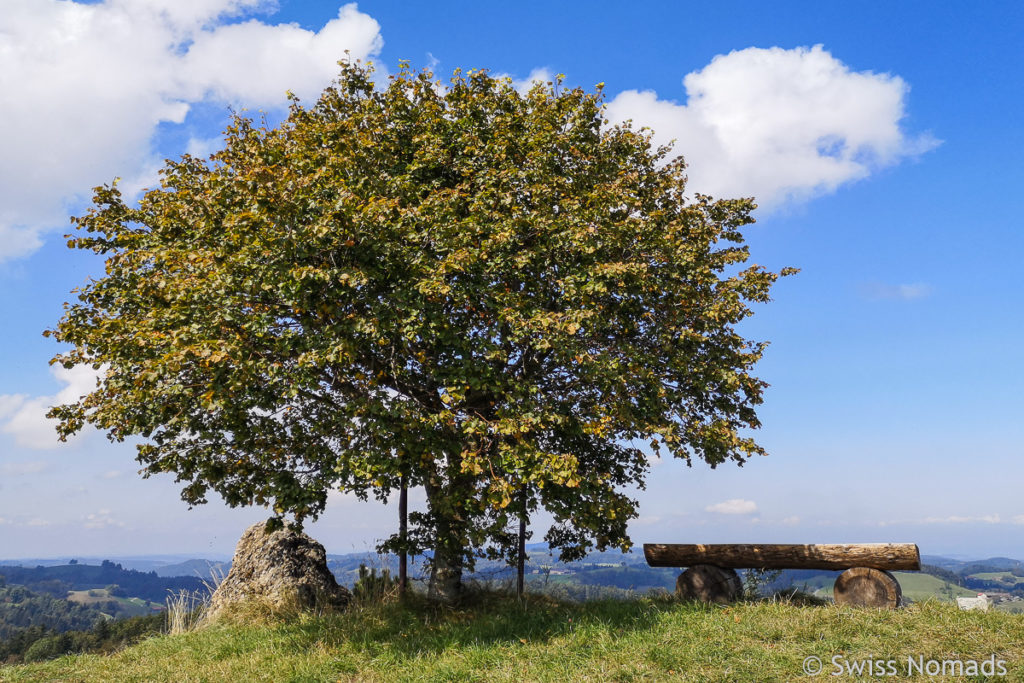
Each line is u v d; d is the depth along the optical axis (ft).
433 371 36.24
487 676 26.48
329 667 29.43
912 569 34.37
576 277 36.24
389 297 33.86
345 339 32.19
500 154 40.63
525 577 47.26
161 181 42.04
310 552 49.03
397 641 32.94
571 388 40.96
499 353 36.11
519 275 37.73
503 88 44.57
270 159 41.01
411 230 35.40
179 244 36.55
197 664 32.83
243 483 36.42
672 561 40.47
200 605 48.19
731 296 39.88
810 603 36.78
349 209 33.42
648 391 39.52
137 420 36.94
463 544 41.57
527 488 37.99
